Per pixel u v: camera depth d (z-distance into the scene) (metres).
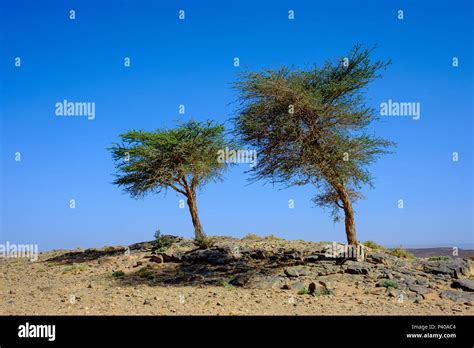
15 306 15.19
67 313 13.64
